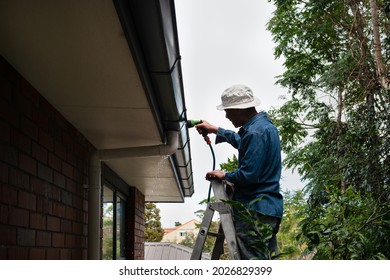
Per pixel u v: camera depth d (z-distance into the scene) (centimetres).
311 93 968
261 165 270
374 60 668
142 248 971
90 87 349
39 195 357
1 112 290
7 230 293
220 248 287
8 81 304
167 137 493
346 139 607
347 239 312
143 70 317
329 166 681
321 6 863
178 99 406
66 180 431
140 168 677
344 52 884
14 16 249
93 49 285
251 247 263
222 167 332
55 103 388
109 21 252
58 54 294
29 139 338
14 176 308
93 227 498
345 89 727
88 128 462
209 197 300
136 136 486
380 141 580
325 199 688
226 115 306
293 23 1027
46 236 371
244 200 275
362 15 728
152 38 289
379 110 604
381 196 530
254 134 275
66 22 254
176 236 3072
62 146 419
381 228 393
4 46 283
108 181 655
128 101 377
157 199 1031
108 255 677
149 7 258
